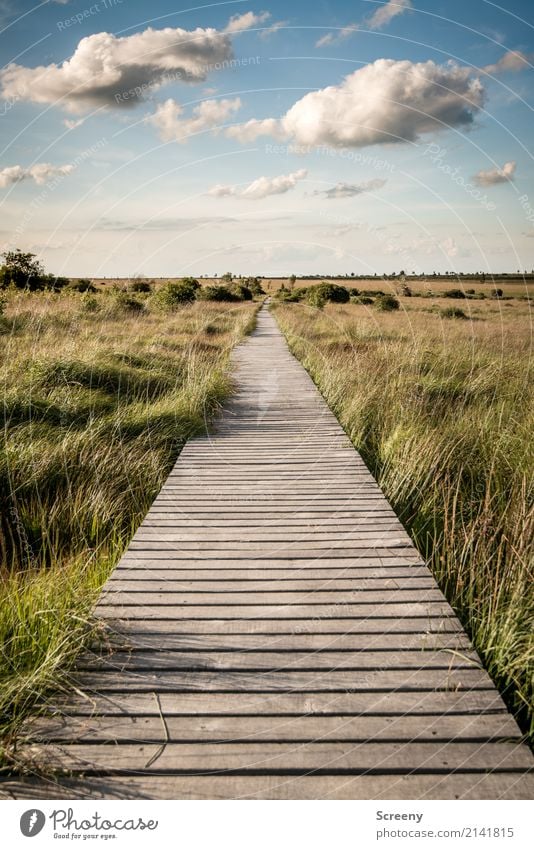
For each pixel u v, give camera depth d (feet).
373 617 8.58
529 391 23.56
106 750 6.05
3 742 6.05
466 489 14.70
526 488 13.53
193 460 17.52
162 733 6.28
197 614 8.63
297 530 11.98
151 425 19.57
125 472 15.42
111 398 22.21
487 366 28.45
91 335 35.68
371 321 56.13
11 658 7.52
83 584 9.70
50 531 12.69
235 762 5.93
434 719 6.52
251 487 14.90
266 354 41.73
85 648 7.77
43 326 35.55
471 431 18.39
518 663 7.43
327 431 21.08
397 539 11.50
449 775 5.82
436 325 53.21
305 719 6.51
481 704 6.75
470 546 10.35
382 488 15.12
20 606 8.77
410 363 29.32
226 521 12.52
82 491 14.19
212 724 6.42
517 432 18.25
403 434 17.83
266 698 6.84
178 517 12.76
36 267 56.39
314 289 95.04
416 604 8.96
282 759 5.98
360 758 6.00
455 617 8.60
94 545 12.48
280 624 8.39
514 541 10.25
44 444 16.06
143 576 9.87
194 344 39.52
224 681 7.14
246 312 74.18
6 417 17.97
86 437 16.92
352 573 9.98
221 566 10.27
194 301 73.10
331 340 44.14
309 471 16.33
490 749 6.12
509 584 9.17
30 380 20.83
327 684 7.09
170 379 26.73
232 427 21.75
